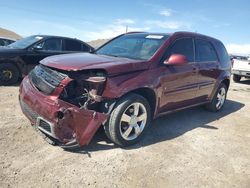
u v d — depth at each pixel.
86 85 3.91
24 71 8.45
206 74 6.00
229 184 3.72
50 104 3.67
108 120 4.08
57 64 4.04
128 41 5.48
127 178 3.56
